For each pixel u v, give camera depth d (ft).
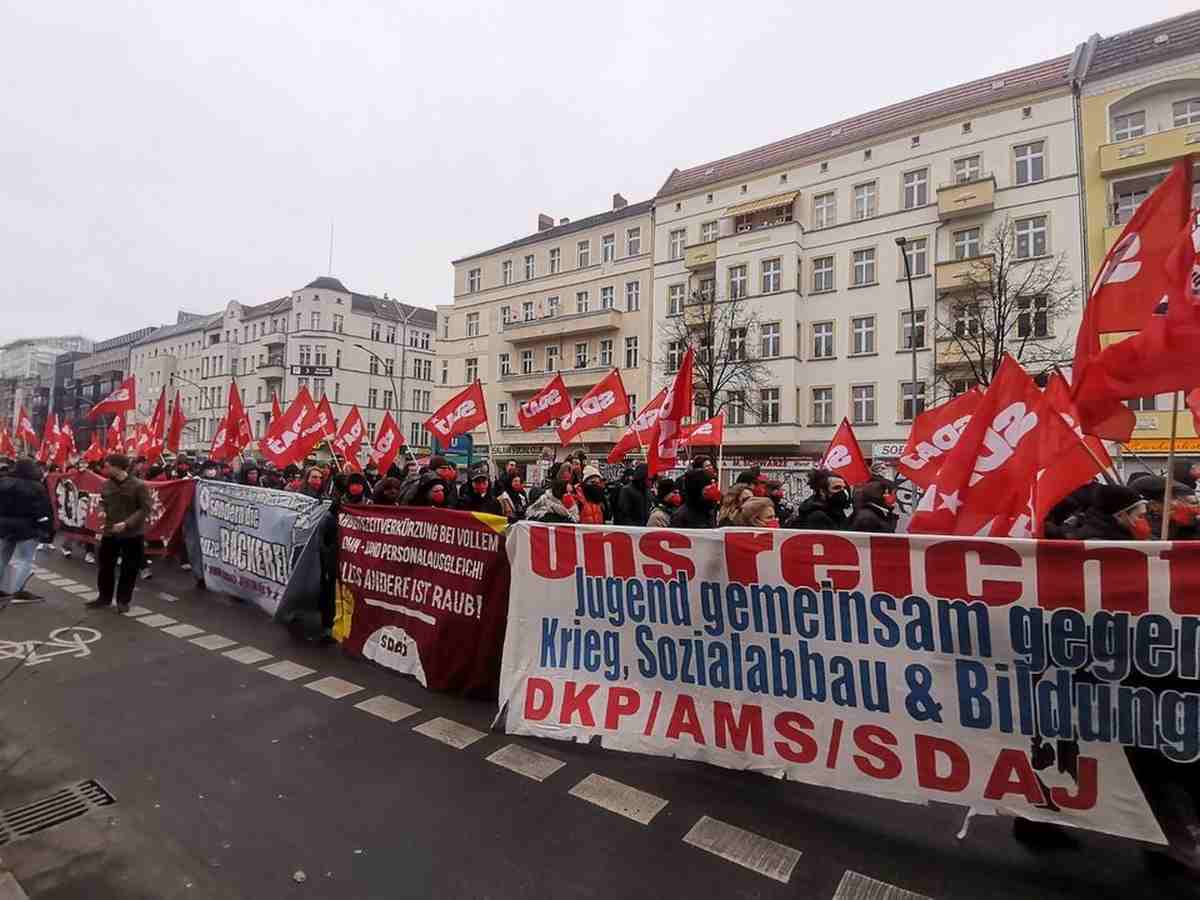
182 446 211.00
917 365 81.46
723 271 94.58
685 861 9.34
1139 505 11.73
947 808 10.83
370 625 18.45
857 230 87.30
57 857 9.30
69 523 36.40
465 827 10.16
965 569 9.87
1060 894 8.62
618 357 110.73
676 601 12.42
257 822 10.26
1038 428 13.80
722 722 11.78
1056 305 67.00
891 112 92.07
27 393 322.14
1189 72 69.05
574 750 12.83
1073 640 9.18
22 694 15.62
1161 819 8.71
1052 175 75.15
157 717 14.33
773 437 87.71
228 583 25.70
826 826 10.26
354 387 186.09
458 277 136.26
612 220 114.01
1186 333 11.00
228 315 205.05
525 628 14.11
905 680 10.25
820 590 11.00
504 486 31.63
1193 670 8.56
